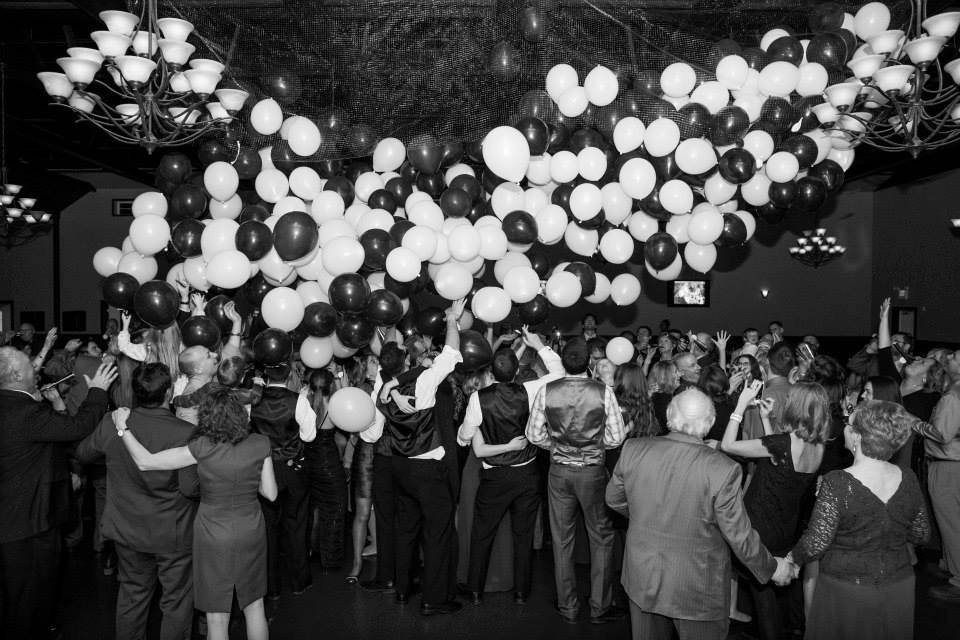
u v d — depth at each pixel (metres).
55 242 13.68
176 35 2.85
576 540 4.45
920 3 3.01
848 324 13.74
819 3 3.60
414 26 3.42
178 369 3.72
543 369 4.48
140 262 3.66
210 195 3.74
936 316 11.41
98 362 4.84
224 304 3.75
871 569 2.22
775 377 3.81
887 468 2.27
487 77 3.46
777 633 2.94
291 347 3.49
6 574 2.97
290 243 3.23
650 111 3.38
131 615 2.86
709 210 3.77
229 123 3.46
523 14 3.35
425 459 3.64
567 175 3.55
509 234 3.61
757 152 3.46
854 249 13.73
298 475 3.78
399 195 3.89
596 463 3.45
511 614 3.68
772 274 13.77
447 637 3.41
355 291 3.34
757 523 2.89
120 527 2.80
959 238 10.78
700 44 3.49
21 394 2.98
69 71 2.77
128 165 10.88
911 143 3.13
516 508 3.75
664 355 6.12
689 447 2.31
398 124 3.53
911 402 4.42
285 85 3.44
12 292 13.65
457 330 3.80
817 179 3.77
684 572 2.24
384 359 3.60
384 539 3.99
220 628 2.70
